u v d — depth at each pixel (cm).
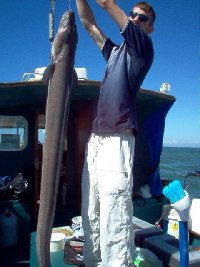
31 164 672
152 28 279
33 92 533
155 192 635
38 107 657
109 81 272
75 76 271
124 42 271
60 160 247
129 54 258
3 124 650
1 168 652
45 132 247
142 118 672
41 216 239
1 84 477
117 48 285
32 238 406
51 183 240
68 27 262
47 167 241
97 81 509
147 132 655
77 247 371
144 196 624
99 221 280
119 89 263
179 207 272
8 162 657
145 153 664
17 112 657
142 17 266
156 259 341
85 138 645
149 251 351
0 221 528
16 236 537
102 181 264
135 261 336
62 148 249
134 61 256
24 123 666
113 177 258
